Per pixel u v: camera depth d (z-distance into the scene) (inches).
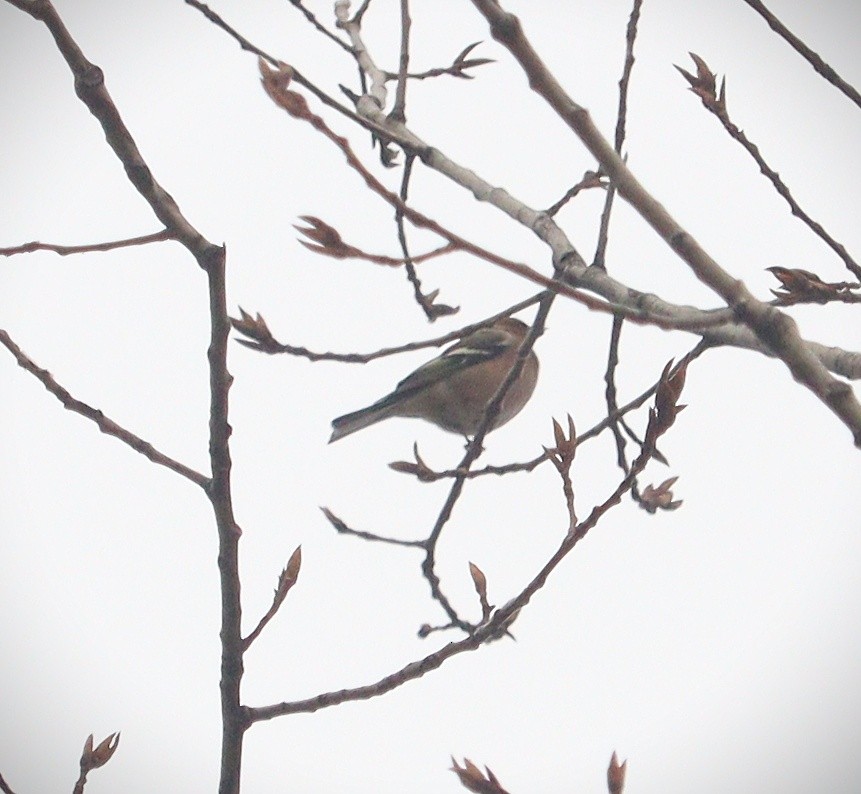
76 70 182.4
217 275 198.8
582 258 233.5
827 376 163.9
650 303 211.0
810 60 218.7
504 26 167.6
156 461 217.9
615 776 203.2
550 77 170.2
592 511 216.4
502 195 249.8
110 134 187.9
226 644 223.0
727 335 201.8
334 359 260.7
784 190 243.0
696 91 247.6
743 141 245.6
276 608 225.9
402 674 224.1
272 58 185.6
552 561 219.1
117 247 192.9
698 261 166.2
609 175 171.2
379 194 152.1
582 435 284.8
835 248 239.5
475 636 221.5
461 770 208.8
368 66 324.8
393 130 296.4
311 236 158.1
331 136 150.0
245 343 256.8
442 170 248.7
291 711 225.5
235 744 225.0
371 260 157.8
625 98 282.0
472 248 157.0
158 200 193.0
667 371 207.0
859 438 162.4
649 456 210.1
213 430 214.1
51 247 189.2
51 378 218.2
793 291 208.2
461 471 311.9
